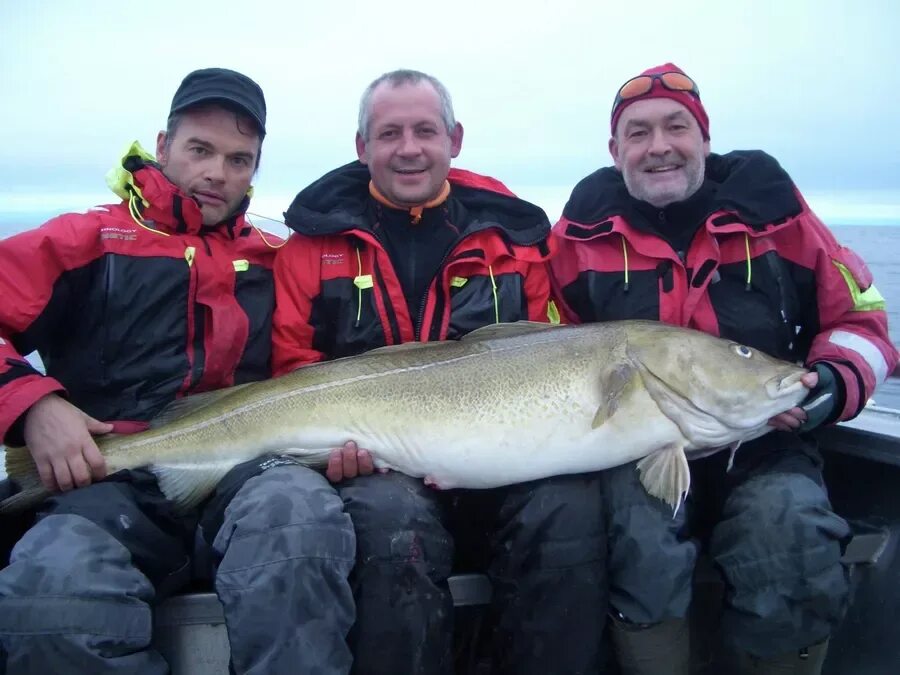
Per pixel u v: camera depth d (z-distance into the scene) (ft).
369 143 3.91
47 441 2.89
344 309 3.79
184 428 3.27
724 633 2.98
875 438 3.42
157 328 3.44
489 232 3.87
